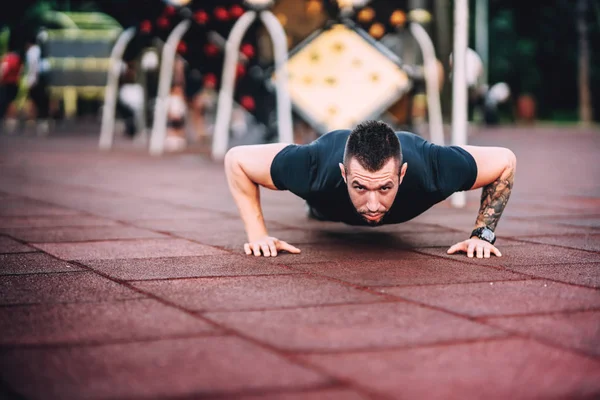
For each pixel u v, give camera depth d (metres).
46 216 6.18
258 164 4.37
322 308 3.23
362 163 3.85
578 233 5.30
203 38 11.19
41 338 2.82
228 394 2.27
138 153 13.36
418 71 10.18
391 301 3.36
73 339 2.80
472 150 4.34
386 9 10.14
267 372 2.45
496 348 2.69
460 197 6.89
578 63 32.19
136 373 2.44
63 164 11.22
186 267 4.12
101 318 3.09
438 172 4.22
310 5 10.26
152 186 8.48
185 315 3.13
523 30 33.47
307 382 2.36
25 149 14.29
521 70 34.56
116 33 20.31
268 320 3.05
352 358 2.58
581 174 9.95
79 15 21.80
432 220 6.00
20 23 23.56
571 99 35.59
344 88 10.07
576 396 2.27
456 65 6.64
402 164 4.05
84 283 3.73
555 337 2.82
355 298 3.41
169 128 14.90
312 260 4.32
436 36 12.24
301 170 4.25
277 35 10.20
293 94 10.09
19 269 4.08
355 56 10.17
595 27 31.77
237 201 4.57
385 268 4.08
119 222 5.86
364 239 5.09
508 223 5.79
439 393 2.28
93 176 9.55
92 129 21.86
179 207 6.76
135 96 17.92
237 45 10.59
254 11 10.44
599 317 3.09
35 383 2.36
